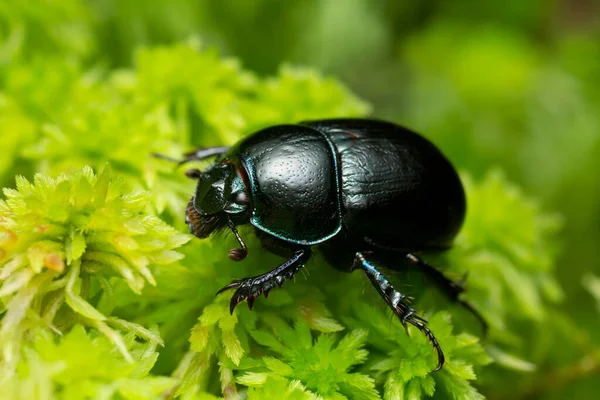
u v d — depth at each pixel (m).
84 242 0.08
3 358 0.08
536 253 0.10
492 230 0.10
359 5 0.14
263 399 0.08
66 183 0.08
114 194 0.08
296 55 0.14
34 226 0.08
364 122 0.09
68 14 0.11
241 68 0.13
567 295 0.12
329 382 0.08
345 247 0.09
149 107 0.10
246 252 0.08
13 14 0.11
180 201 0.09
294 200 0.08
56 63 0.11
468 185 0.10
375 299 0.09
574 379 0.10
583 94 0.15
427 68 0.16
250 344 0.08
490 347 0.09
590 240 0.12
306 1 0.14
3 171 0.10
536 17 0.17
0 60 0.11
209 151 0.09
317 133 0.08
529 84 0.15
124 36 0.12
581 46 0.16
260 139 0.08
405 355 0.08
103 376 0.08
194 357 0.08
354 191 0.08
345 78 0.14
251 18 0.13
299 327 0.08
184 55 0.10
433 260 0.09
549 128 0.14
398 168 0.09
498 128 0.15
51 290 0.08
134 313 0.08
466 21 0.17
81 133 0.09
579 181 0.13
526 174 0.14
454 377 0.08
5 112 0.10
